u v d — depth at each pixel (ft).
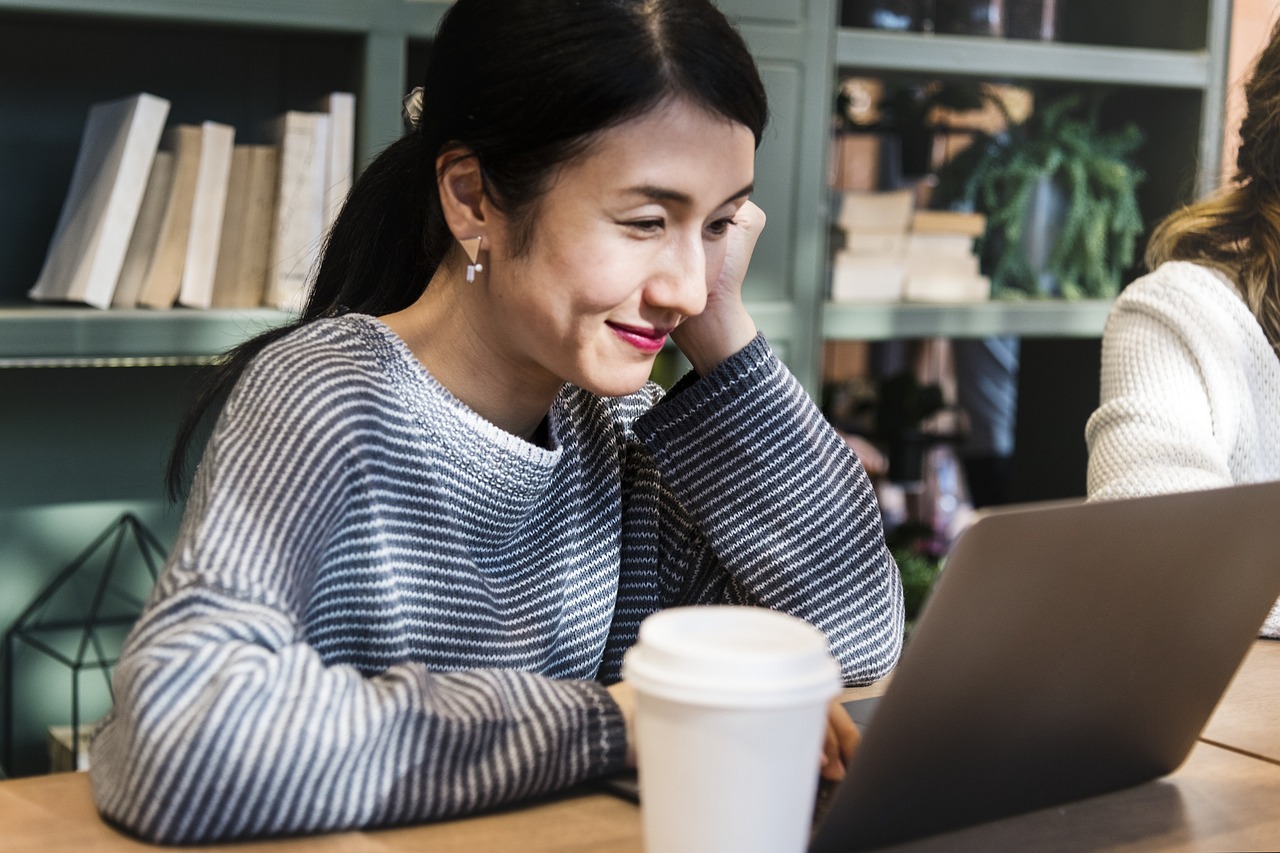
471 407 3.53
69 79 7.29
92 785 2.72
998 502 11.14
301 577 2.93
